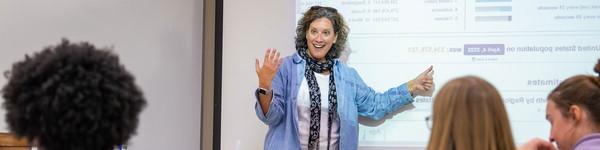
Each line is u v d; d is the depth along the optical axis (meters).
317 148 2.18
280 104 2.17
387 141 2.22
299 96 2.19
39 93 0.94
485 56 2.20
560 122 1.50
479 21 2.21
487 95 1.22
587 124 1.45
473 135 1.20
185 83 2.33
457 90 1.24
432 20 2.23
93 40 2.29
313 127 2.17
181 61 2.33
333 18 2.23
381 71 2.23
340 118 2.19
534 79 2.18
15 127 0.97
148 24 2.32
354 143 2.20
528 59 2.19
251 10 2.29
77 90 0.94
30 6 2.27
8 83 0.98
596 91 1.46
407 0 2.24
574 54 2.17
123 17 2.31
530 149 1.55
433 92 2.21
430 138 1.25
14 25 2.25
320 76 2.21
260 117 2.13
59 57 0.97
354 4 2.25
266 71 2.12
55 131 0.94
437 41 2.22
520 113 2.18
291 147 2.16
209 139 2.29
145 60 2.31
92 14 2.30
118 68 1.01
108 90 0.97
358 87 2.22
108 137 0.97
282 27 2.26
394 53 2.23
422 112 2.21
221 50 2.28
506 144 1.20
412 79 2.21
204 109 2.30
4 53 2.24
